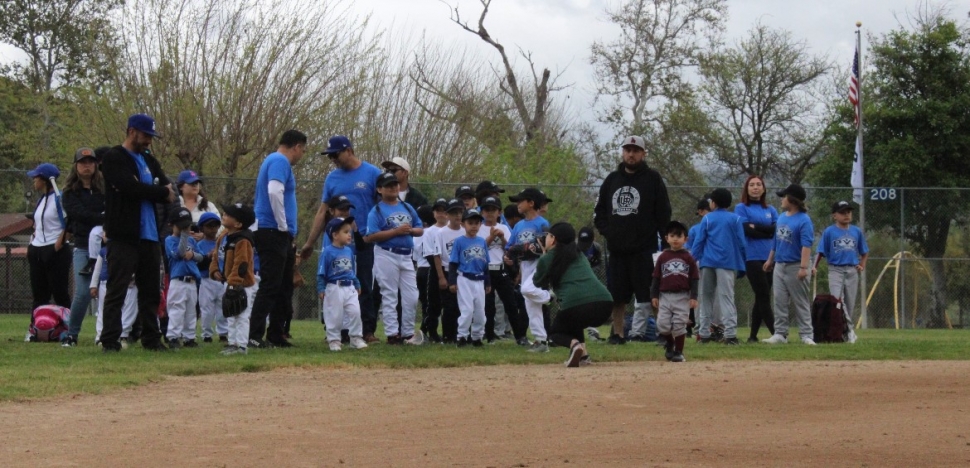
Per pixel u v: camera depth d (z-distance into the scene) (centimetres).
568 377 944
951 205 2358
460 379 930
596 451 586
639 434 642
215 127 2812
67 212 1220
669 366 1069
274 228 1201
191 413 724
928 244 2372
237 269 1117
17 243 2316
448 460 559
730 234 1446
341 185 1295
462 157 3288
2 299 2309
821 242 1569
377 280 1303
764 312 1516
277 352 1158
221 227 1405
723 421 694
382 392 837
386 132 3225
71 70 4966
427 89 3338
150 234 1130
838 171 3356
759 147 4566
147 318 1158
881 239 2361
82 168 1220
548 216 2277
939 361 1163
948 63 3300
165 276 1337
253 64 2859
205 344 1305
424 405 763
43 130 3841
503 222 1520
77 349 1174
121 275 1118
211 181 2186
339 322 1209
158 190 1109
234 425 673
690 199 2392
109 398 798
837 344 1425
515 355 1146
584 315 1067
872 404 779
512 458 565
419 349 1224
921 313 2339
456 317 1348
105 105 2795
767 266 1498
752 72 4541
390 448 593
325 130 2869
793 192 1462
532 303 1223
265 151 2869
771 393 834
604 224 1388
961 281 2339
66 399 786
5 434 636
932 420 704
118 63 2833
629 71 4678
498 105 3809
